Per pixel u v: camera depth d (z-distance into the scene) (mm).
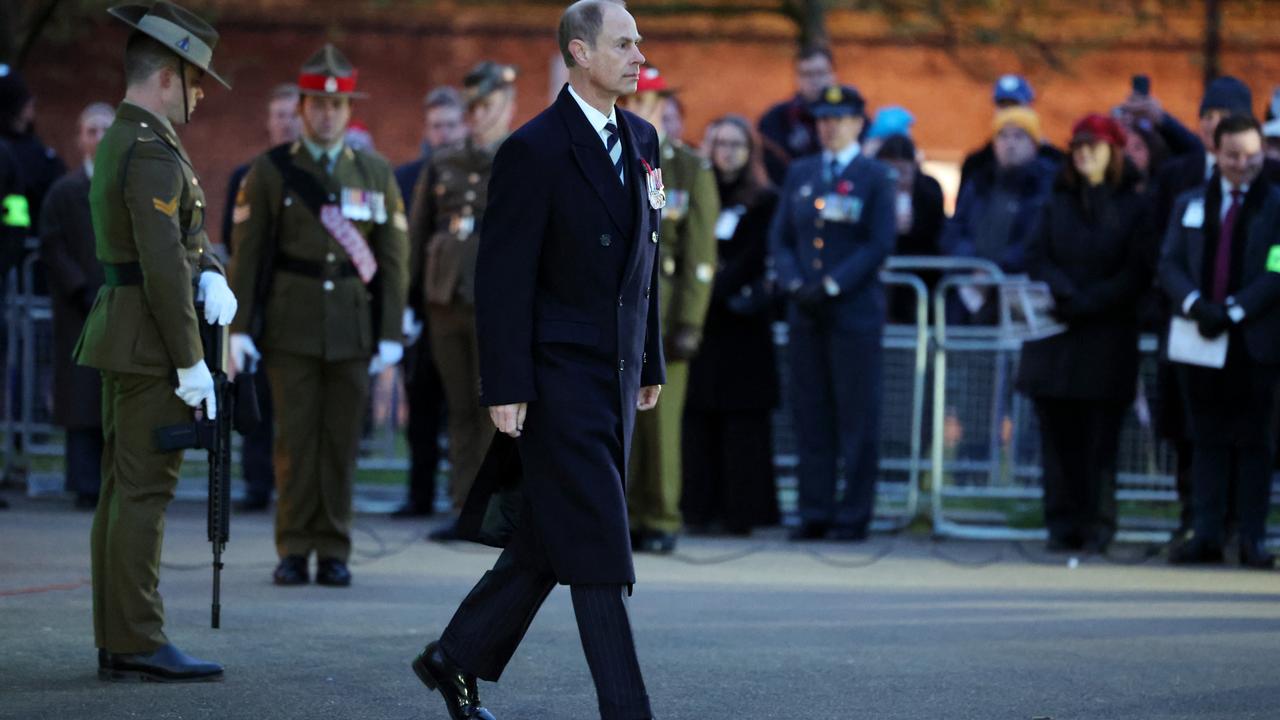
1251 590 30516
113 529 20812
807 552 35750
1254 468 34188
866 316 37406
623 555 17094
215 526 22391
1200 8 77438
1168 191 36281
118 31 79812
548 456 17109
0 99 43656
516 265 17156
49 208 39500
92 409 39156
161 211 20625
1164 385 35562
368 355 29328
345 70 29109
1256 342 33469
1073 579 31922
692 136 80875
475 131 35469
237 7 80750
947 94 79938
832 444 38062
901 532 39531
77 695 20078
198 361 20859
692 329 34781
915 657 23391
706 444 39219
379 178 29578
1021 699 20734
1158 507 38281
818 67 44875
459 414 35750
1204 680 21953
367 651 23156
